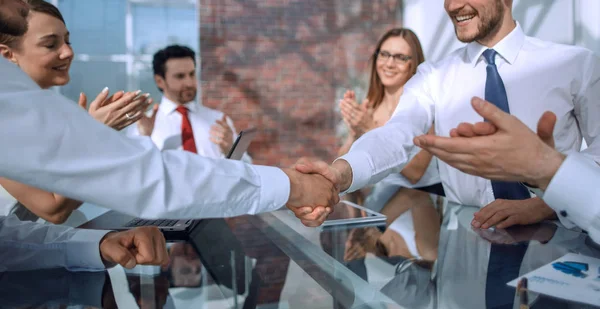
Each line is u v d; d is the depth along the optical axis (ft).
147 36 14.03
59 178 1.69
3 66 1.66
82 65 13.74
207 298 2.00
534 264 2.35
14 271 2.39
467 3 3.86
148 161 1.84
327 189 2.71
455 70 4.52
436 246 2.77
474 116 4.34
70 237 2.48
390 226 3.31
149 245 2.41
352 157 3.39
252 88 14.53
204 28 14.21
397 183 5.85
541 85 4.18
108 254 2.33
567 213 2.30
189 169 1.94
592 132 4.11
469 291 2.00
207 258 2.59
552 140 2.25
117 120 4.08
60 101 1.72
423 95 4.63
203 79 14.24
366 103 7.39
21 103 1.60
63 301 1.98
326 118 14.99
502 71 4.29
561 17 9.08
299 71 14.80
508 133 2.14
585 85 4.09
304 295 2.02
